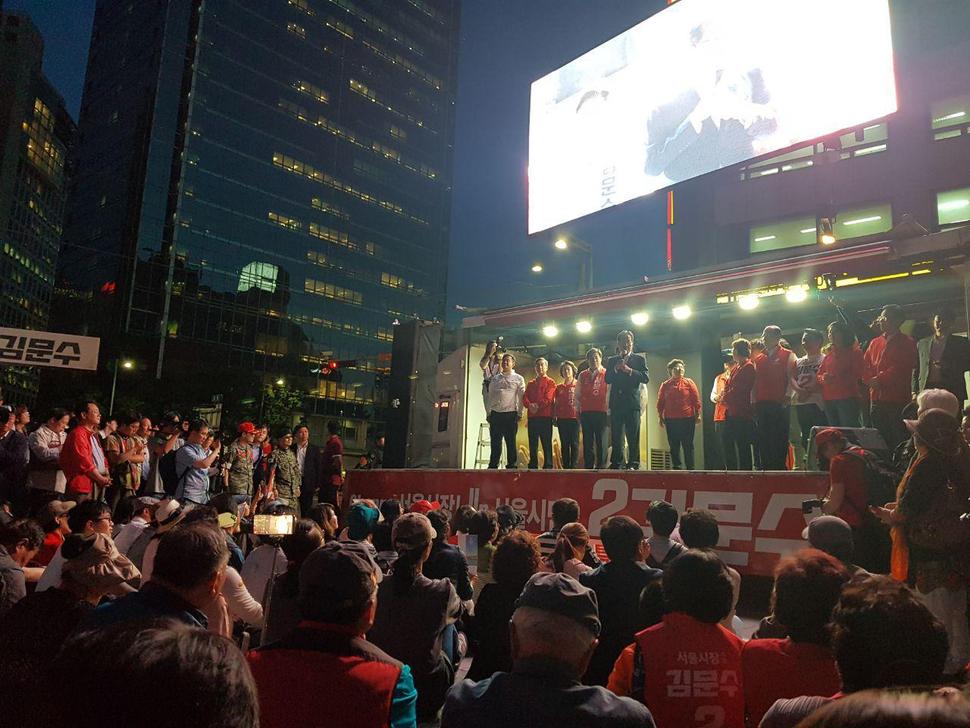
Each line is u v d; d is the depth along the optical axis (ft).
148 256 247.91
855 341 29.84
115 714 2.70
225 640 3.15
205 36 271.28
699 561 9.32
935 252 29.12
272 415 241.35
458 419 45.39
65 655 2.97
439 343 47.93
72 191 276.82
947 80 62.69
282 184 293.43
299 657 7.35
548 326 45.27
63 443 30.89
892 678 5.53
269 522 16.29
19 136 326.44
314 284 299.58
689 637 9.08
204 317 259.19
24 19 329.52
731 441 32.78
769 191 68.33
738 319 43.19
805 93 41.98
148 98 257.75
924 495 14.56
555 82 58.44
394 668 7.50
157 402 231.30
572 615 6.89
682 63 49.06
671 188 48.37
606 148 53.42
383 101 343.26
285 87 300.20
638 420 35.78
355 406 302.66
